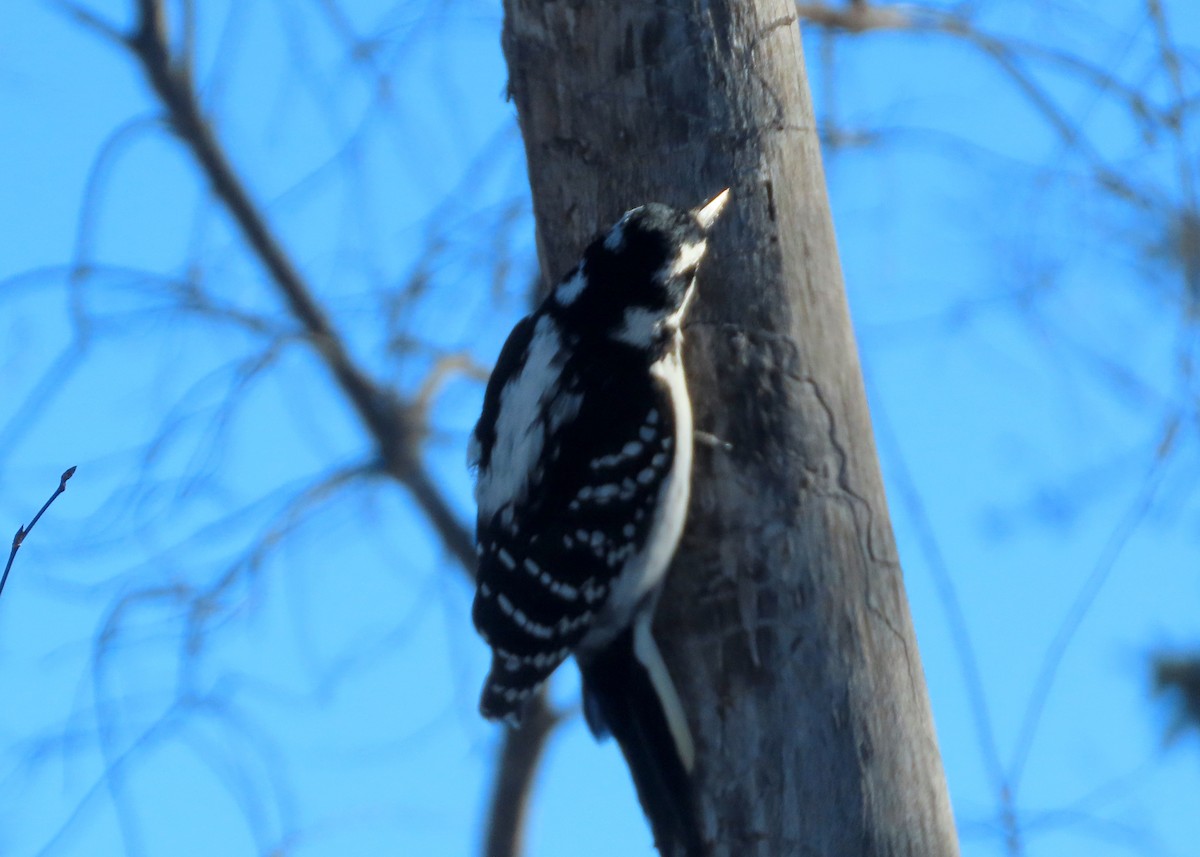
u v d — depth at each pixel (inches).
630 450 359.3
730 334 368.5
